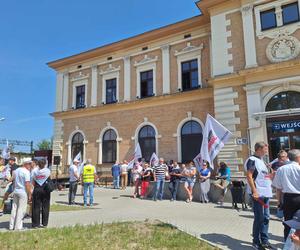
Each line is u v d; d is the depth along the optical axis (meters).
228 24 15.95
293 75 13.66
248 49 14.91
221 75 15.52
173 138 18.92
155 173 13.66
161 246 5.89
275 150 13.77
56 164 23.22
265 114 13.89
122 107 21.55
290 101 13.79
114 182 18.98
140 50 21.56
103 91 22.98
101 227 7.44
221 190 12.20
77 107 24.45
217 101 15.60
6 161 19.31
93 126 23.00
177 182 13.63
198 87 18.59
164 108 19.64
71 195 12.52
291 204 5.35
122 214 9.76
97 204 12.29
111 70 22.80
